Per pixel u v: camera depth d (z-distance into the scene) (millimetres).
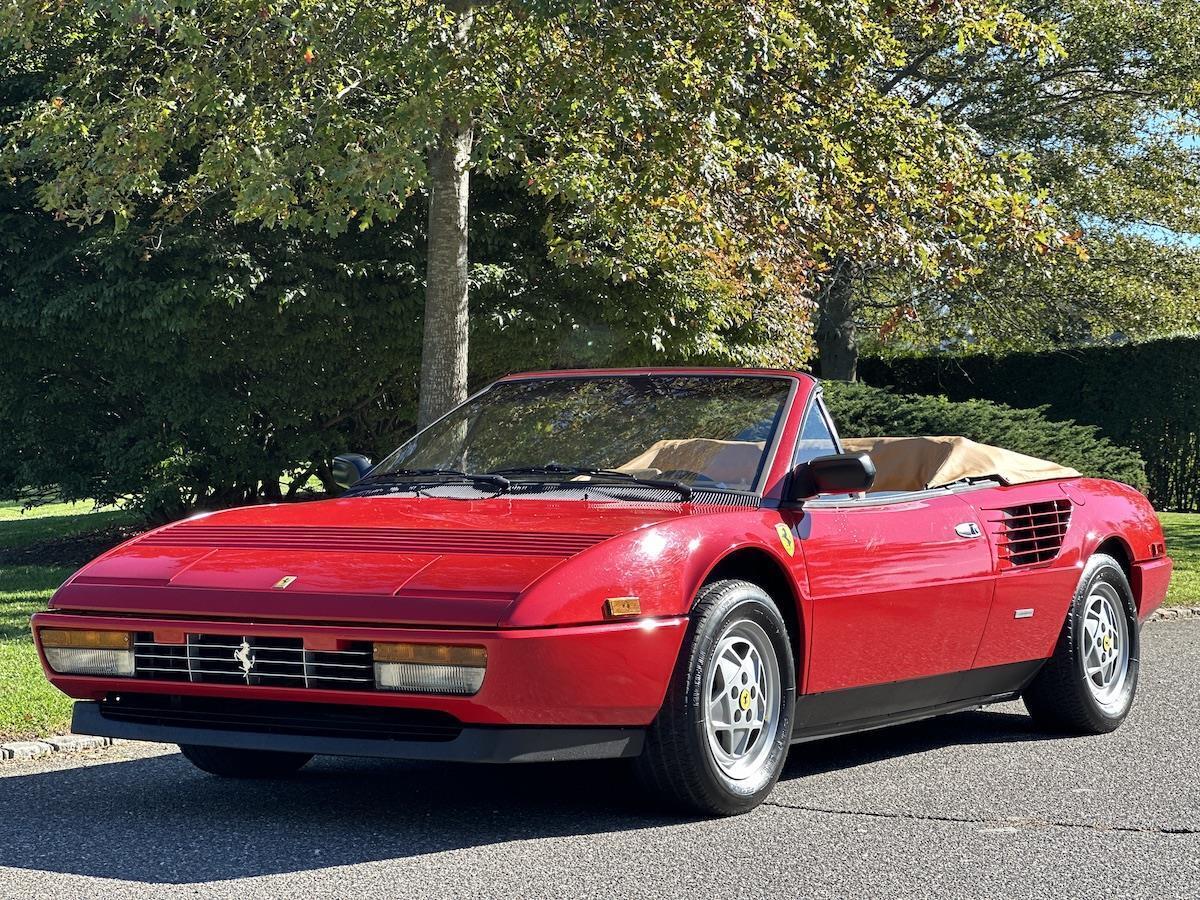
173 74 11055
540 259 15688
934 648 5887
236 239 14234
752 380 5867
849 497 5684
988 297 25672
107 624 4742
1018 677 6535
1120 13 23328
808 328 17234
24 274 13938
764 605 5012
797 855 4461
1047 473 7012
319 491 19453
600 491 5355
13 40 12469
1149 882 4211
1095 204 24781
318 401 15602
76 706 5008
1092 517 6992
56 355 14633
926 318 27484
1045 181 24453
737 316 16344
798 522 5328
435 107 10203
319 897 3961
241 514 5449
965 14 11992
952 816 5020
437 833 4703
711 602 4824
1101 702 6832
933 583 5812
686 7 10383
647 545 4684
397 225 14922
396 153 10141
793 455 5520
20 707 6902
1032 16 23594
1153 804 5242
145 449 14875
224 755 5523
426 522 4980
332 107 10711
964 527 6094
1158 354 24312
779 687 5102
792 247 12273
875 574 5547
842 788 5496
